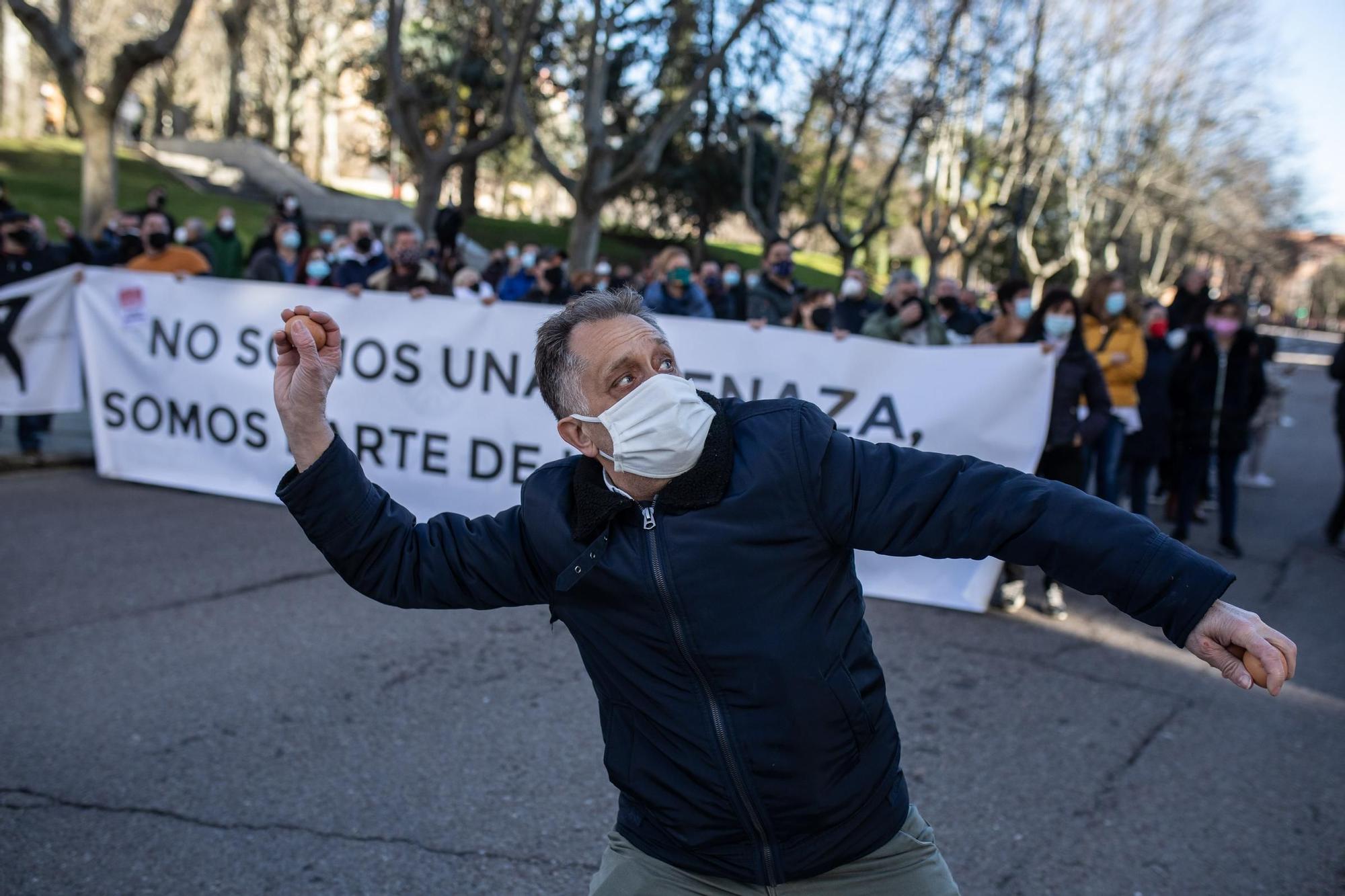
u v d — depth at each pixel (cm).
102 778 339
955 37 1908
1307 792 363
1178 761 385
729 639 156
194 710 391
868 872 169
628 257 3133
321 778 344
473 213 3344
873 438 563
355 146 3991
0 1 3159
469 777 348
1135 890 300
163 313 700
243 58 3450
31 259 820
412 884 289
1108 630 540
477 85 2677
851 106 1881
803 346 569
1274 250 4672
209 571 554
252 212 2645
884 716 170
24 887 281
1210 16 2931
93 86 3697
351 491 168
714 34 1756
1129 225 4025
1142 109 3061
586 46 1994
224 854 299
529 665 450
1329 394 2712
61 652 441
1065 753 389
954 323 938
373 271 969
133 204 2400
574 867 299
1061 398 549
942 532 154
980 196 2648
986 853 317
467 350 637
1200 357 716
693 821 165
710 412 162
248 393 688
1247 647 132
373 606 514
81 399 744
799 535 158
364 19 2983
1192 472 733
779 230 2005
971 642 513
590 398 162
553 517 168
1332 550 756
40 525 629
